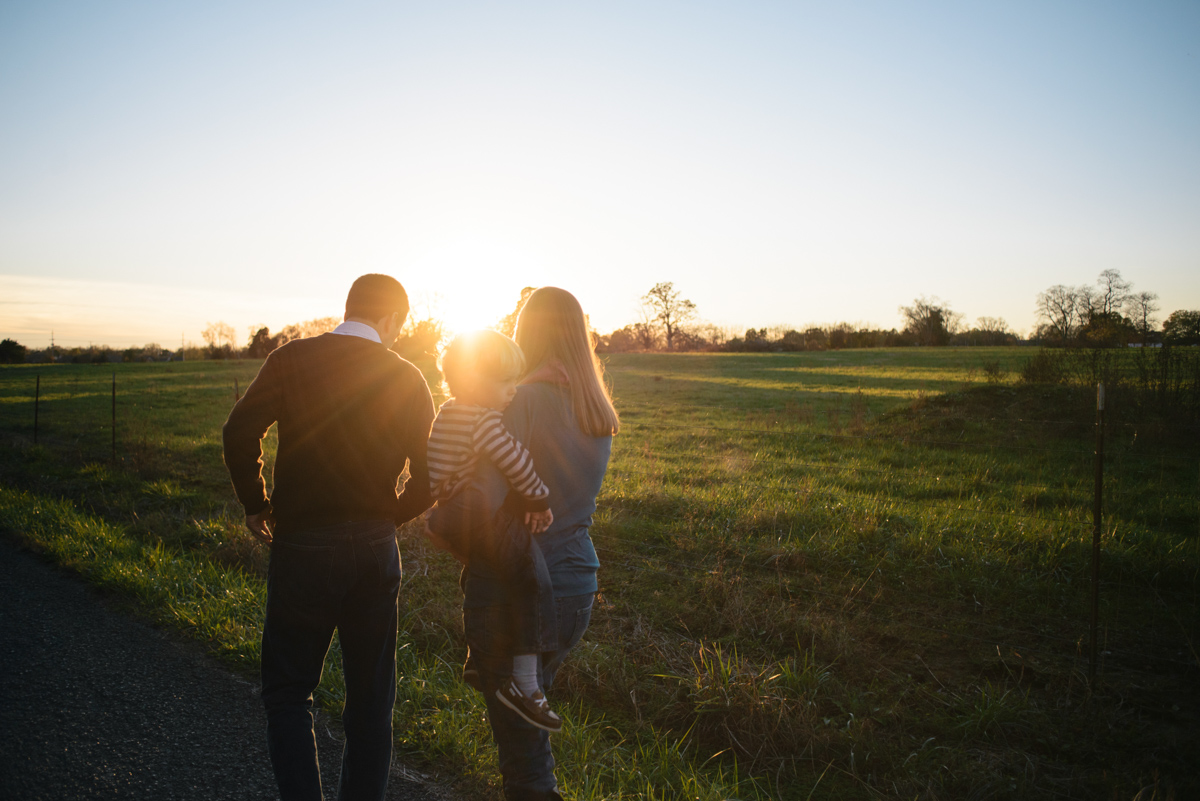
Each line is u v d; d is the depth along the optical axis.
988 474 9.88
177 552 5.91
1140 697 3.55
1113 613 4.63
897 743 3.15
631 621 4.45
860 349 61.34
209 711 3.21
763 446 12.80
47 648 3.82
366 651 2.28
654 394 25.52
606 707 3.46
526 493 1.89
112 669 3.60
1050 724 3.28
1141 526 6.70
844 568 5.43
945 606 4.76
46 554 5.49
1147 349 13.62
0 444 12.33
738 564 5.55
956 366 35.38
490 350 1.95
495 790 2.64
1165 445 11.69
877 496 8.17
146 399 24.69
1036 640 4.24
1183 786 2.82
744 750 3.03
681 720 3.31
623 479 8.92
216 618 4.22
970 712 3.38
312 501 2.18
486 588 1.92
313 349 2.26
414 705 3.26
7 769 2.68
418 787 2.67
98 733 2.98
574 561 2.05
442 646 4.02
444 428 1.94
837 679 3.70
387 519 2.32
